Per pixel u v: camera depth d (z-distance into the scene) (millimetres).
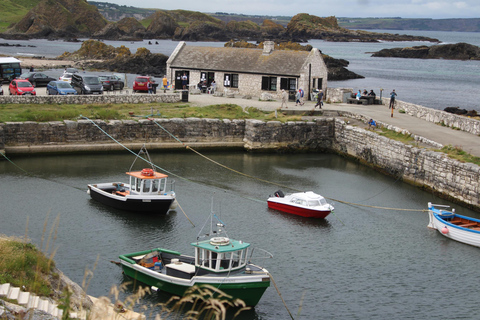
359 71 130125
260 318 19047
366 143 42188
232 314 19297
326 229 28125
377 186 36594
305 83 53688
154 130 43375
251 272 19703
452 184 33188
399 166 38188
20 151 39531
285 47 139625
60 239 24984
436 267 23797
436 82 106125
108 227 26969
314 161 43500
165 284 19812
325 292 21062
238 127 45438
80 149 41188
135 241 25234
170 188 34031
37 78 61062
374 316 19375
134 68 100312
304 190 35062
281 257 24156
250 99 55062
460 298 20984
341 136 45500
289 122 45438
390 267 23625
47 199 30703
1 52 142125
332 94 55750
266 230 27547
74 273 21469
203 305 19312
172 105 49625
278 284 21547
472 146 36562
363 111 48844
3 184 33062
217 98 54906
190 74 59875
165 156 42562
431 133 40406
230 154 44438
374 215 30688
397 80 109188
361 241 26609
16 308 12852
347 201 33094
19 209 28719
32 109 43844
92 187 30719
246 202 32125
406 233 28031
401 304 20328
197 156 43188
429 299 20828
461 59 183500
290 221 29172
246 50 58750
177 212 29859
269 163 41969
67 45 196500
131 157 41469
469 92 88562
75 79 56031
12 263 15078
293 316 19219
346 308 19875
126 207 29328
